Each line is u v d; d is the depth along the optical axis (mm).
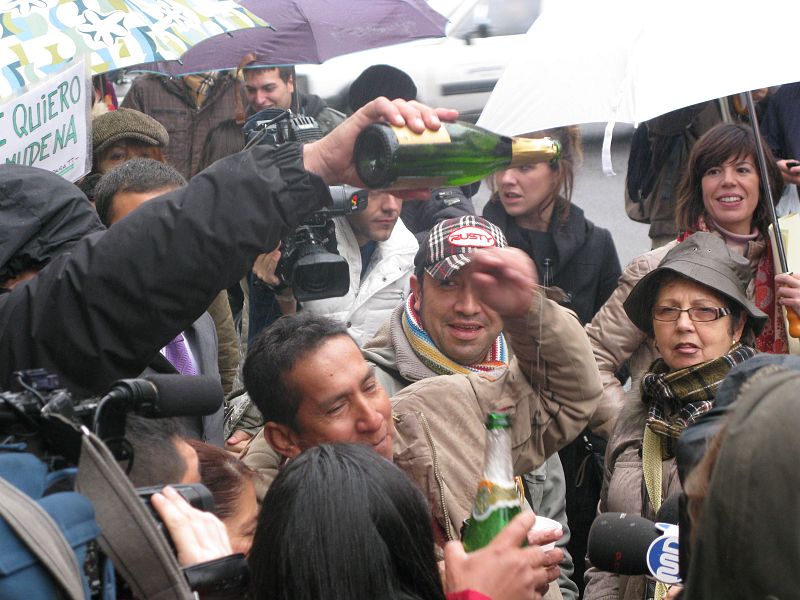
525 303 2168
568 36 3740
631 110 3545
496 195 4891
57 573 1266
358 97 5875
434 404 2760
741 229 4066
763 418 1187
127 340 2064
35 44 2982
